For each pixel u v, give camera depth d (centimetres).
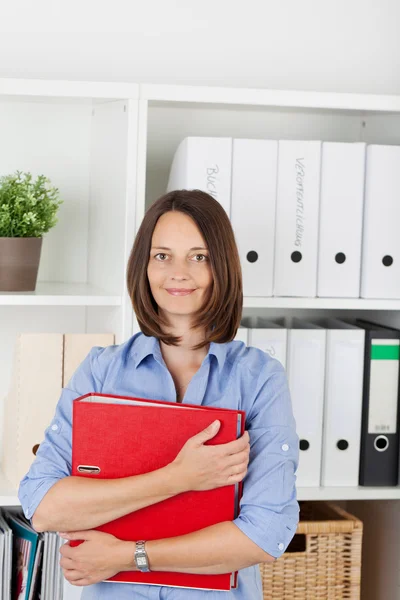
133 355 143
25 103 214
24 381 187
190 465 125
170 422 128
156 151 222
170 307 136
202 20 224
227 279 136
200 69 225
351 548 202
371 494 199
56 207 196
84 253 223
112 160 194
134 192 181
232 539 126
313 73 231
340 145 193
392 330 202
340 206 194
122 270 183
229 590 131
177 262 135
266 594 198
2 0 213
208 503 128
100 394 135
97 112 211
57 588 191
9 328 221
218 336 139
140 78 222
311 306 192
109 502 127
